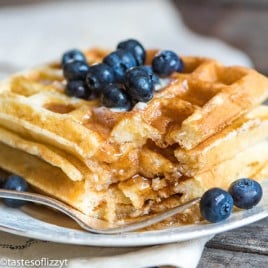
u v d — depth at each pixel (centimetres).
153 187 56
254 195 54
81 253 54
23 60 92
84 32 104
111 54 59
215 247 55
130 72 57
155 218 54
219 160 56
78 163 56
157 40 105
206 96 59
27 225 54
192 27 112
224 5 118
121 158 56
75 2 119
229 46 105
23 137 58
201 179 55
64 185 56
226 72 61
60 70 64
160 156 56
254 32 109
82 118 57
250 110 58
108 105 58
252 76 60
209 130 56
